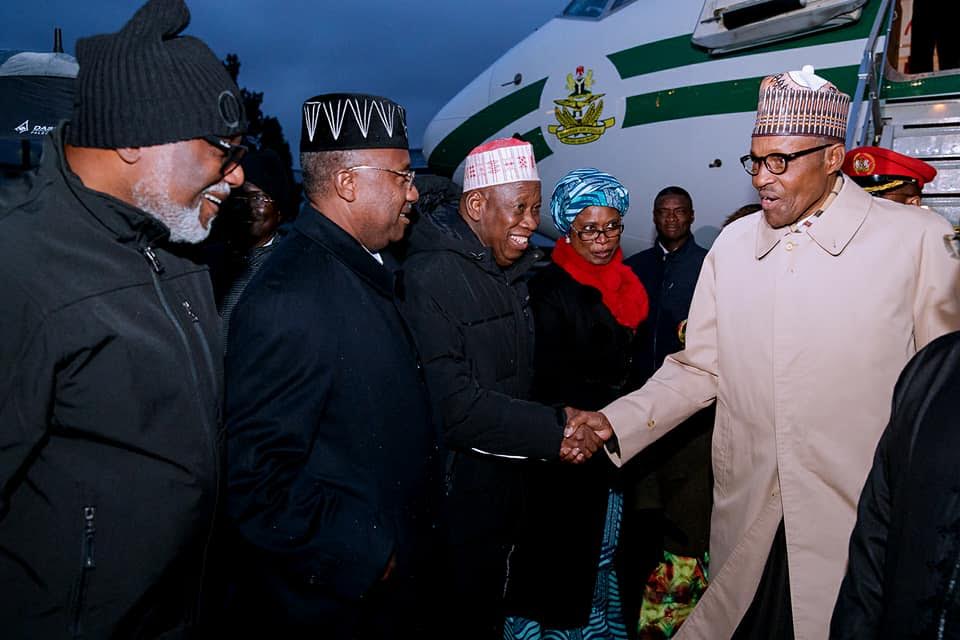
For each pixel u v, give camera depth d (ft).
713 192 15.33
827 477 5.60
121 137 3.65
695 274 12.46
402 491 4.87
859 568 3.86
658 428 6.61
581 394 7.30
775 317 5.76
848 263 5.57
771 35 13.96
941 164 11.71
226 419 4.45
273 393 4.38
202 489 3.92
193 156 3.83
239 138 4.12
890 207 5.72
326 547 4.38
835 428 5.57
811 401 5.61
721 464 6.34
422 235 6.45
